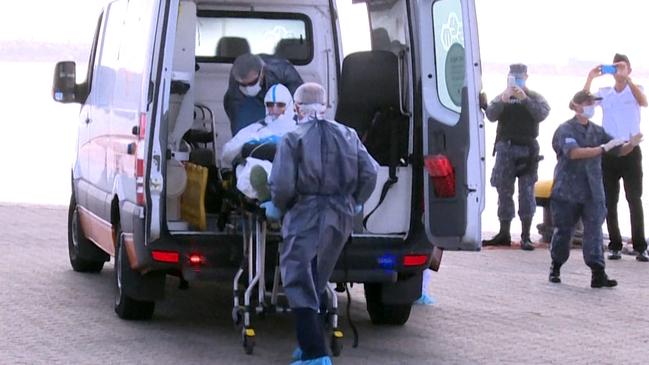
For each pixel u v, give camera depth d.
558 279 12.02
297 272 7.60
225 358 8.21
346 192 7.73
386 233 8.77
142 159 8.37
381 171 8.78
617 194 13.96
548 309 10.52
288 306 8.38
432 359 8.40
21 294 10.43
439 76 8.60
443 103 8.57
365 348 8.72
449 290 11.45
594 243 11.75
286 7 10.22
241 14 10.14
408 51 8.82
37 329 8.97
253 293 8.63
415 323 9.76
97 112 10.71
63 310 9.75
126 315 9.38
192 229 8.59
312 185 7.62
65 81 11.48
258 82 9.04
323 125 7.70
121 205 9.03
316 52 10.27
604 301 11.01
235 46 10.12
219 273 8.45
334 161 7.64
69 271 11.83
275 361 8.15
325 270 7.75
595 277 11.78
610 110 13.82
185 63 8.98
